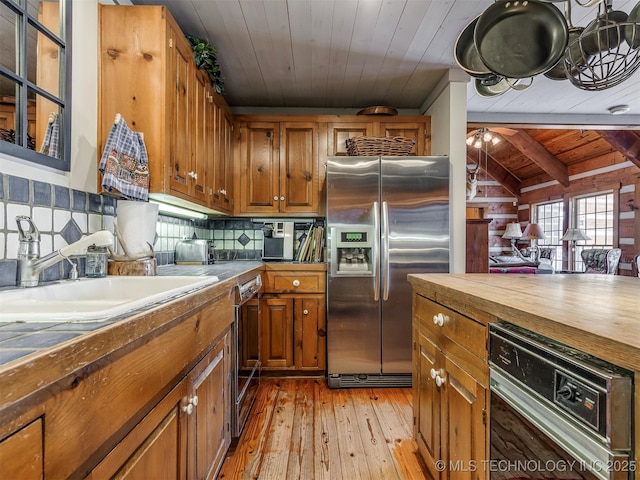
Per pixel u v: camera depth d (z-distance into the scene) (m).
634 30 1.19
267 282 2.52
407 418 1.99
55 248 1.25
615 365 0.57
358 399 2.24
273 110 3.19
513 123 3.31
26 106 1.15
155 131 1.51
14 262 1.06
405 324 2.44
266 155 2.89
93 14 1.47
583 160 5.82
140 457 0.75
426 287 1.40
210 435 1.25
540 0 1.20
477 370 1.01
